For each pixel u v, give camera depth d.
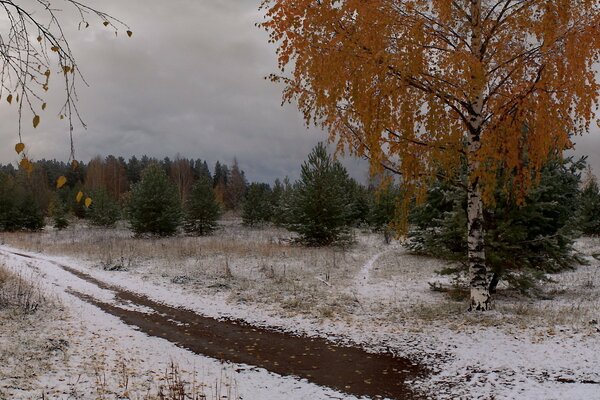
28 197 41.91
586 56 7.12
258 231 35.59
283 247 22.56
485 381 6.29
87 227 43.66
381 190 9.45
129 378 6.31
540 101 7.50
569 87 7.27
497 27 8.55
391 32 7.79
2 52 3.38
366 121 7.66
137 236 31.16
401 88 7.80
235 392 6.04
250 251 21.02
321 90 7.87
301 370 7.01
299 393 6.09
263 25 7.84
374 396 6.01
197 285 13.76
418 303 11.18
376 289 13.17
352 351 7.89
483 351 7.40
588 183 28.81
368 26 7.49
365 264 18.42
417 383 6.41
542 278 10.82
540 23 7.43
